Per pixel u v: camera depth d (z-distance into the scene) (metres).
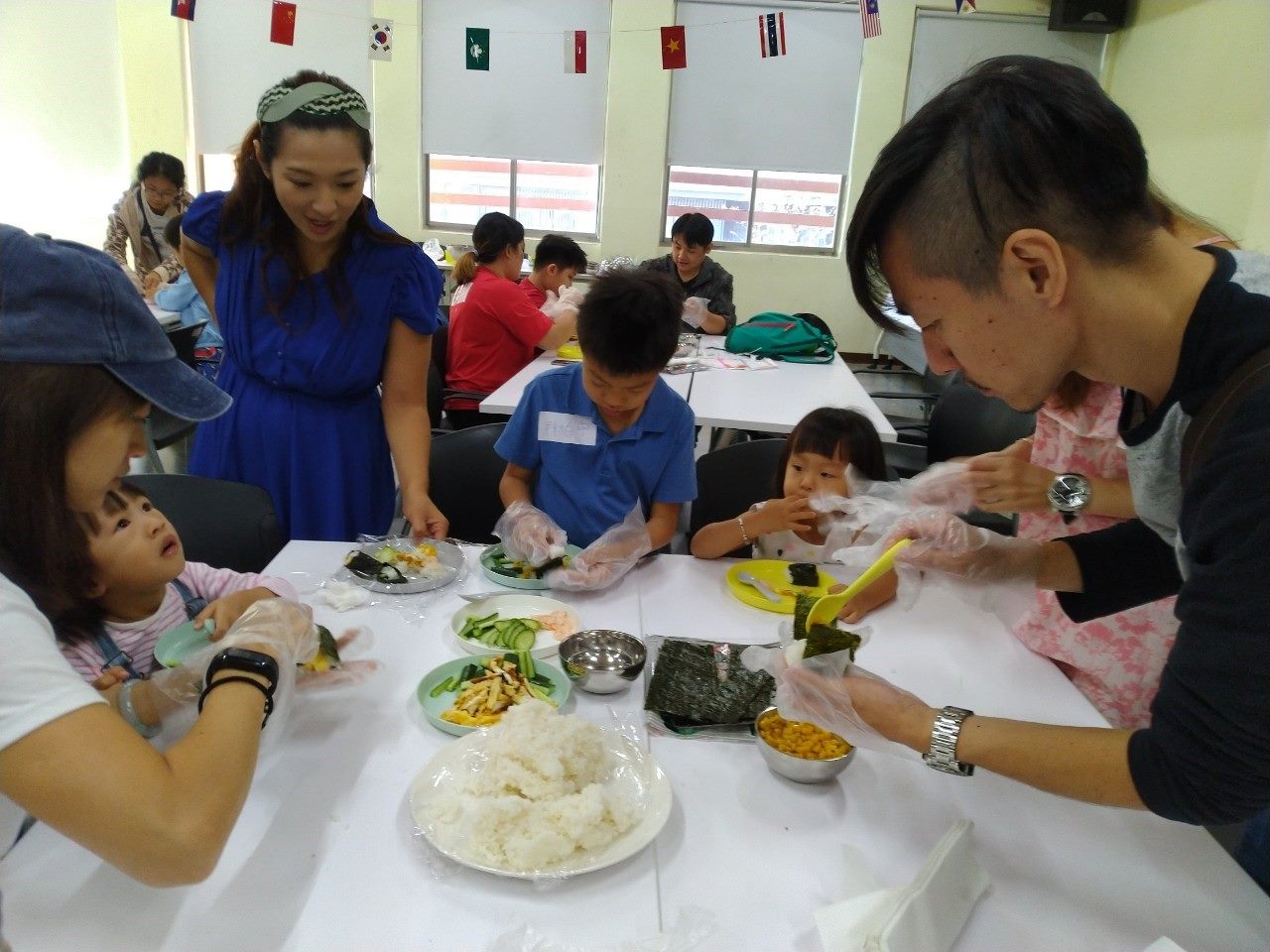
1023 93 0.64
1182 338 0.67
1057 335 0.70
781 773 1.00
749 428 2.88
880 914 0.73
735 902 0.82
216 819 0.73
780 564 1.63
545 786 0.88
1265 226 4.72
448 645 1.28
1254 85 4.86
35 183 5.95
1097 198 0.63
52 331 0.75
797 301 7.05
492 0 6.37
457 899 0.80
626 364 1.52
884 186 0.70
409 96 6.52
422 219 6.84
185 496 1.62
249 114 6.57
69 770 0.67
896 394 3.61
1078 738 0.78
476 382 3.41
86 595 0.92
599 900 0.81
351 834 0.88
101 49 6.18
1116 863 0.89
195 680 0.94
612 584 1.53
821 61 6.51
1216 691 0.63
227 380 1.89
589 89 6.59
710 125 6.66
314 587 1.45
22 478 0.78
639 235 6.83
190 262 1.91
